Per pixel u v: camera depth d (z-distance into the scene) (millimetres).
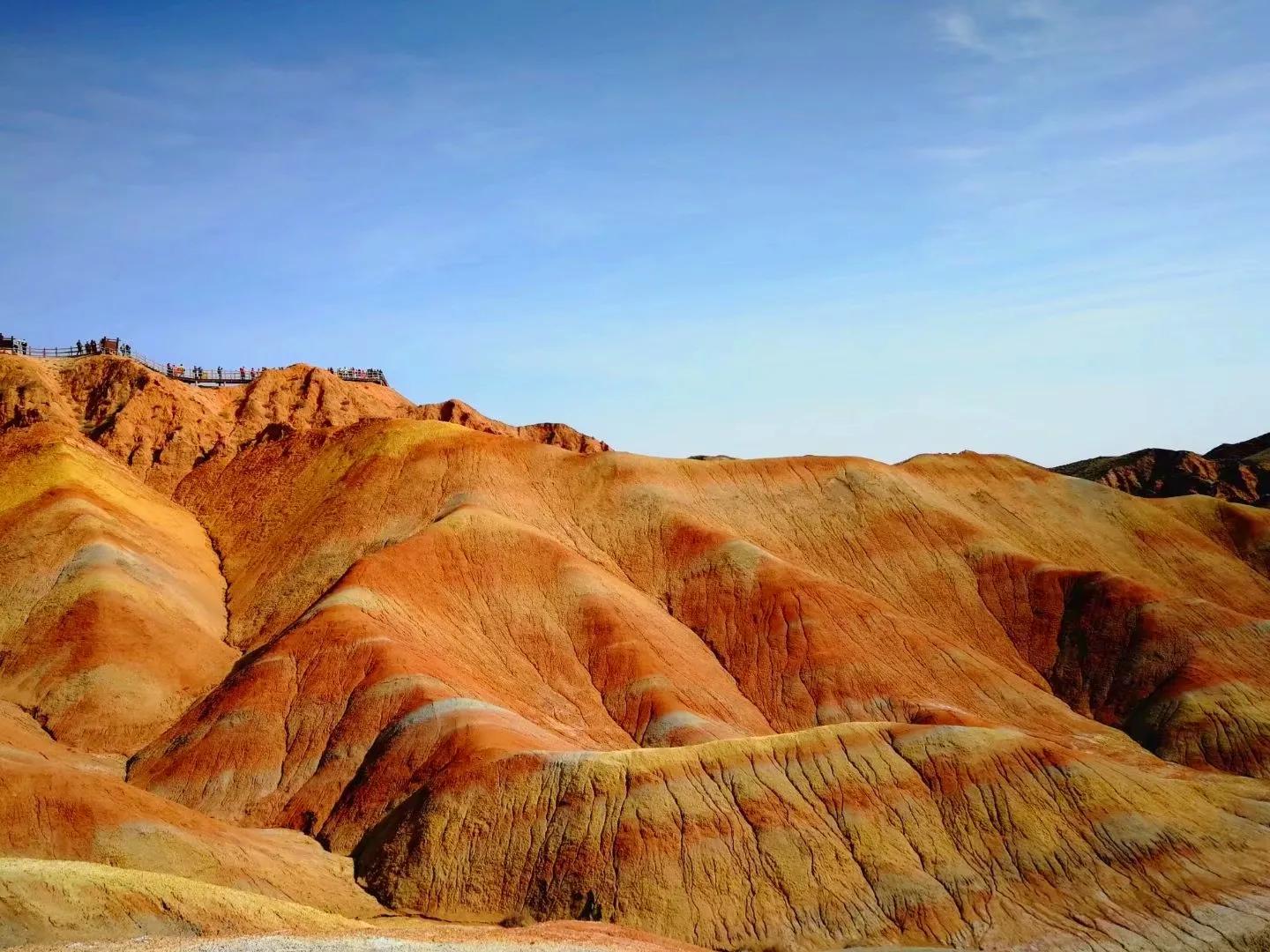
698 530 122000
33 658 92688
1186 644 108438
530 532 114688
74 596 97938
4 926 42656
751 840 64938
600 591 107938
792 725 98938
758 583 113062
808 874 63500
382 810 73312
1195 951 60000
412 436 134125
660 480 131250
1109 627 113750
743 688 103375
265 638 106938
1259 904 62812
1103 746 97438
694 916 60969
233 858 61031
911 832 66688
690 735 89438
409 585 103188
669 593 115812
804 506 131750
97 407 145375
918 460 145750
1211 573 135875
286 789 79125
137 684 91438
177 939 41625
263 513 130125
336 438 138125
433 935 47312
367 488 126500
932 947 60094
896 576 124562
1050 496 143500
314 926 49406
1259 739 95375
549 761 69688
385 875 65500
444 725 77812
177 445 141750
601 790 67062
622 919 60656
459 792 68750
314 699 85062
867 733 72688
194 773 79875
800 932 60875
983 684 105562
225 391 159125
